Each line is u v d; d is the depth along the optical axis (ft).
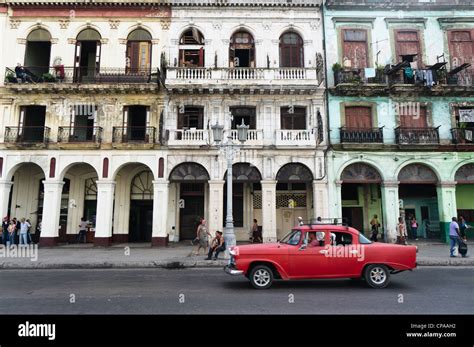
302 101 66.90
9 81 64.75
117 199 70.59
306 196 70.69
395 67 64.85
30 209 70.44
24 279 34.32
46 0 67.67
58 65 66.39
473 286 29.63
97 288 29.25
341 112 66.44
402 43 69.56
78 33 68.74
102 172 64.44
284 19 69.56
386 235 63.16
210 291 27.68
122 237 69.51
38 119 69.92
